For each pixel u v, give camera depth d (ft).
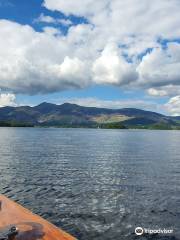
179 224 62.44
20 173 124.26
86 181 107.86
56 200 80.07
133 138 535.19
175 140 486.38
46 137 504.43
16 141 370.12
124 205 76.02
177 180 111.45
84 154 216.54
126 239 54.65
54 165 152.05
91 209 72.13
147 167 148.87
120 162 169.48
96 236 55.83
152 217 66.64
